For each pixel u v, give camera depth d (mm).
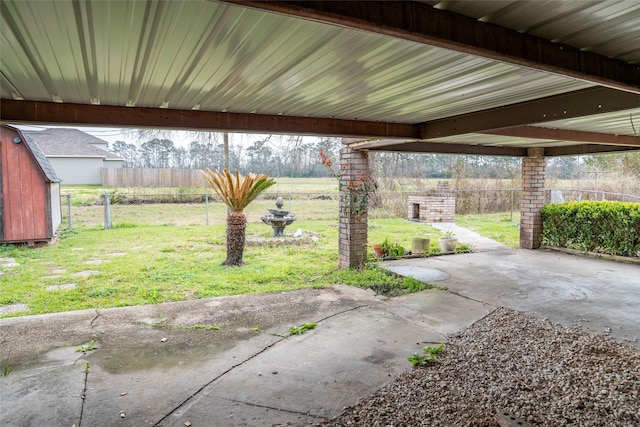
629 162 14195
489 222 13414
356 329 3924
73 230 10969
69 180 23688
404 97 3432
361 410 2518
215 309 4551
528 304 4750
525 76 2799
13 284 5695
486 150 7734
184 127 3719
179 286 5672
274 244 9070
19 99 3189
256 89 3033
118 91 3014
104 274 6301
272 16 1757
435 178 19172
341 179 6641
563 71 2193
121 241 9461
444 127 4637
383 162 16453
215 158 21609
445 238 8273
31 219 8766
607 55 2367
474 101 3660
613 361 3172
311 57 2334
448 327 3980
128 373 3021
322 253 8078
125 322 4117
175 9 1688
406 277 6008
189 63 2400
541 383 2820
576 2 1688
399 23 1658
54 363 3176
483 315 4348
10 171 8555
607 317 4281
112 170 21562
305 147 17781
